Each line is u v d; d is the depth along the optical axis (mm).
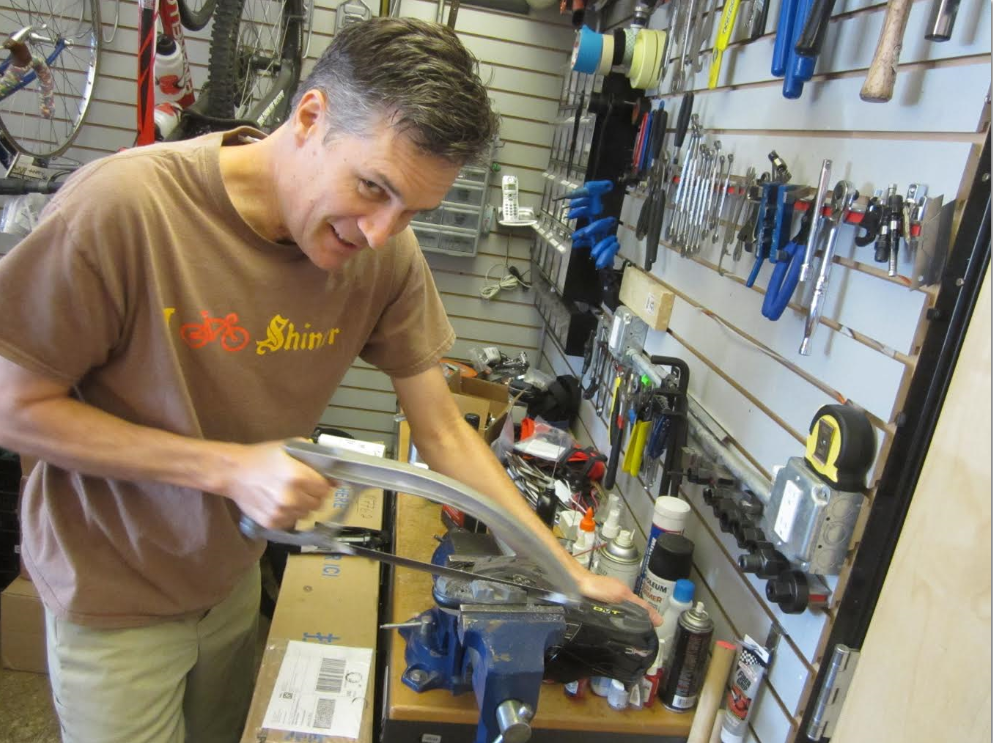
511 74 2789
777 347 1223
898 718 878
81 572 1053
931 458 868
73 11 2545
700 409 1474
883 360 962
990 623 756
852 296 1039
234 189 931
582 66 1895
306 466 812
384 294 1134
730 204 1409
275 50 2525
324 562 1670
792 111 1232
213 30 1946
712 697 1190
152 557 1072
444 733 1154
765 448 1236
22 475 2098
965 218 853
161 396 970
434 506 1757
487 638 876
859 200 996
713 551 1414
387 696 1205
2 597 2062
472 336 3119
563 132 2488
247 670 1424
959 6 874
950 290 873
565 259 2221
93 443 891
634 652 1047
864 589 985
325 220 836
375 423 3236
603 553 1491
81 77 2641
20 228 2131
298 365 1067
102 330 894
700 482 1374
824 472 1006
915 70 949
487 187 2887
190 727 1351
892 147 977
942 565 831
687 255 1576
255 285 964
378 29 768
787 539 1048
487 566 1049
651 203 1734
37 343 853
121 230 852
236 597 1315
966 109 860
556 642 921
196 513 1034
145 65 1825
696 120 1569
